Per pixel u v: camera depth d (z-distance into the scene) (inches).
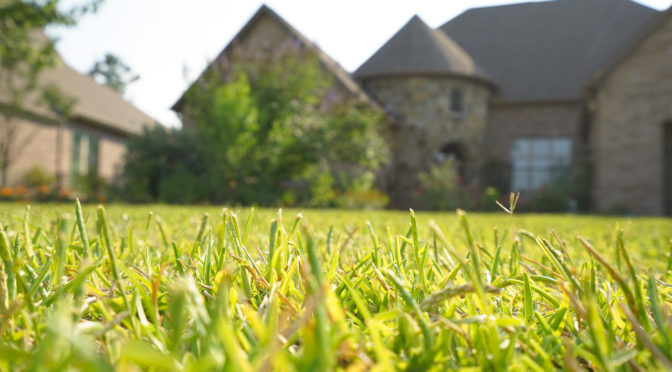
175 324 19.5
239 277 35.0
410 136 773.9
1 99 590.2
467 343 20.8
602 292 32.3
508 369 19.1
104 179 587.5
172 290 23.4
